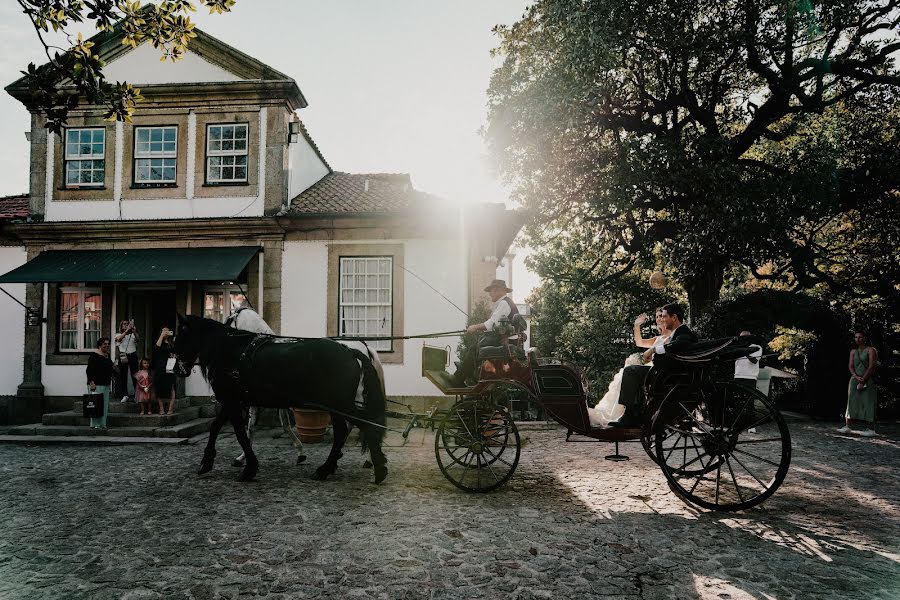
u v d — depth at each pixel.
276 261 13.37
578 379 6.21
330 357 6.91
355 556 4.52
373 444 6.93
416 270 13.17
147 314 13.75
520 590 3.88
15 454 9.30
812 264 13.48
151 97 13.72
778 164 13.51
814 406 12.98
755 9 11.77
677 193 12.54
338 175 17.41
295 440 8.34
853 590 3.83
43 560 4.49
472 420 6.47
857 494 6.30
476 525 5.27
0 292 13.74
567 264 18.14
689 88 13.86
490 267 14.77
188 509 5.89
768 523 5.28
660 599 3.72
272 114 13.55
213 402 12.76
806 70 13.69
